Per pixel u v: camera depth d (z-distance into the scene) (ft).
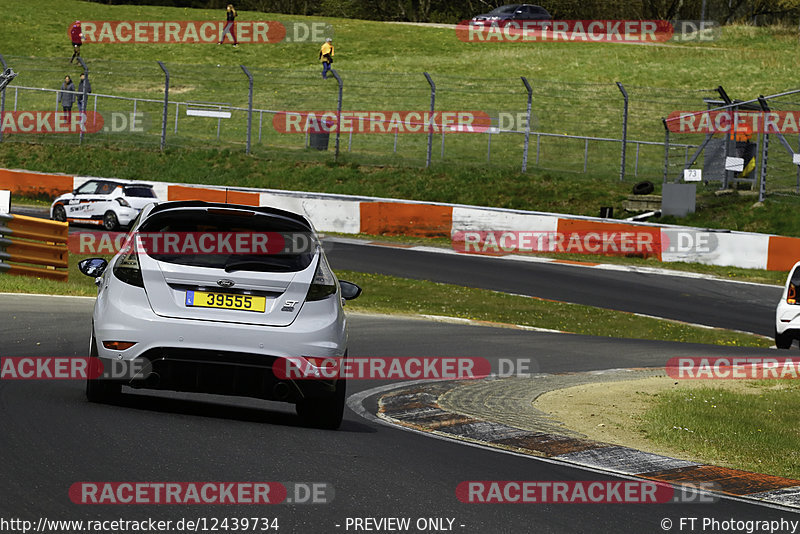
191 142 463.01
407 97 555.69
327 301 88.02
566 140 489.67
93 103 545.85
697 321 240.32
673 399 118.62
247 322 84.99
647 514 66.85
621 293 271.08
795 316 198.70
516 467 79.51
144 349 83.71
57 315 161.89
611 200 394.32
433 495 66.39
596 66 642.63
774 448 94.63
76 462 66.59
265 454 74.08
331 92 563.48
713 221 362.74
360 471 71.51
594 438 95.45
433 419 102.42
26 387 98.17
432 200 404.77
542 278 288.30
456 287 267.18
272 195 372.79
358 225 364.79
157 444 73.97
